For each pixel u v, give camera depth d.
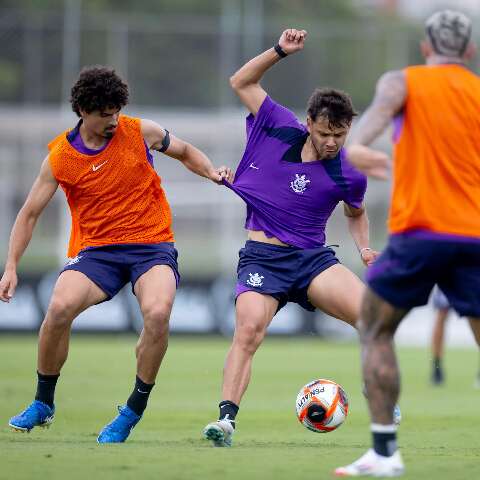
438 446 26.39
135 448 22.81
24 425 25.08
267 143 26.02
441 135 17.89
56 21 83.00
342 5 104.69
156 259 24.39
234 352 24.81
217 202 83.19
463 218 17.94
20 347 66.44
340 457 21.38
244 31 84.38
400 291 18.27
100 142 23.94
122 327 76.38
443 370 53.72
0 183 83.38
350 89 85.94
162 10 99.12
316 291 25.44
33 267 77.06
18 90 83.12
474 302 18.53
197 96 84.19
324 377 50.69
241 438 28.53
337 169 25.70
